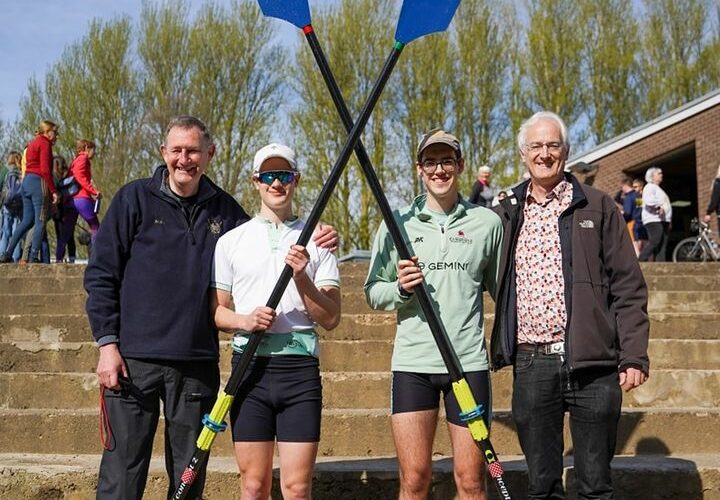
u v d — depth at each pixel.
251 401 3.42
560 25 29.48
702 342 5.84
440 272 3.52
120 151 26.06
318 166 26.03
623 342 3.38
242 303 3.50
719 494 4.36
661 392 5.36
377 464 4.51
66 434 4.85
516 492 4.37
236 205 3.74
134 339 3.47
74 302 7.46
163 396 3.54
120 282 3.54
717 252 13.08
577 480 3.45
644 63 31.78
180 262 3.52
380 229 3.69
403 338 3.56
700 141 16.94
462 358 3.48
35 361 5.66
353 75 26.56
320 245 3.51
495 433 4.88
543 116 3.50
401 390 3.54
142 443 3.51
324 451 4.83
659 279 8.80
